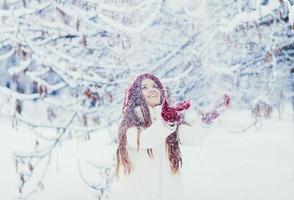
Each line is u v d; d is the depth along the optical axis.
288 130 12.54
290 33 6.91
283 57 7.73
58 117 5.84
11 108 5.18
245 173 7.75
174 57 6.41
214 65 6.47
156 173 3.56
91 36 6.09
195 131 3.62
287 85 8.73
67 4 5.76
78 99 5.93
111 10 5.68
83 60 5.97
